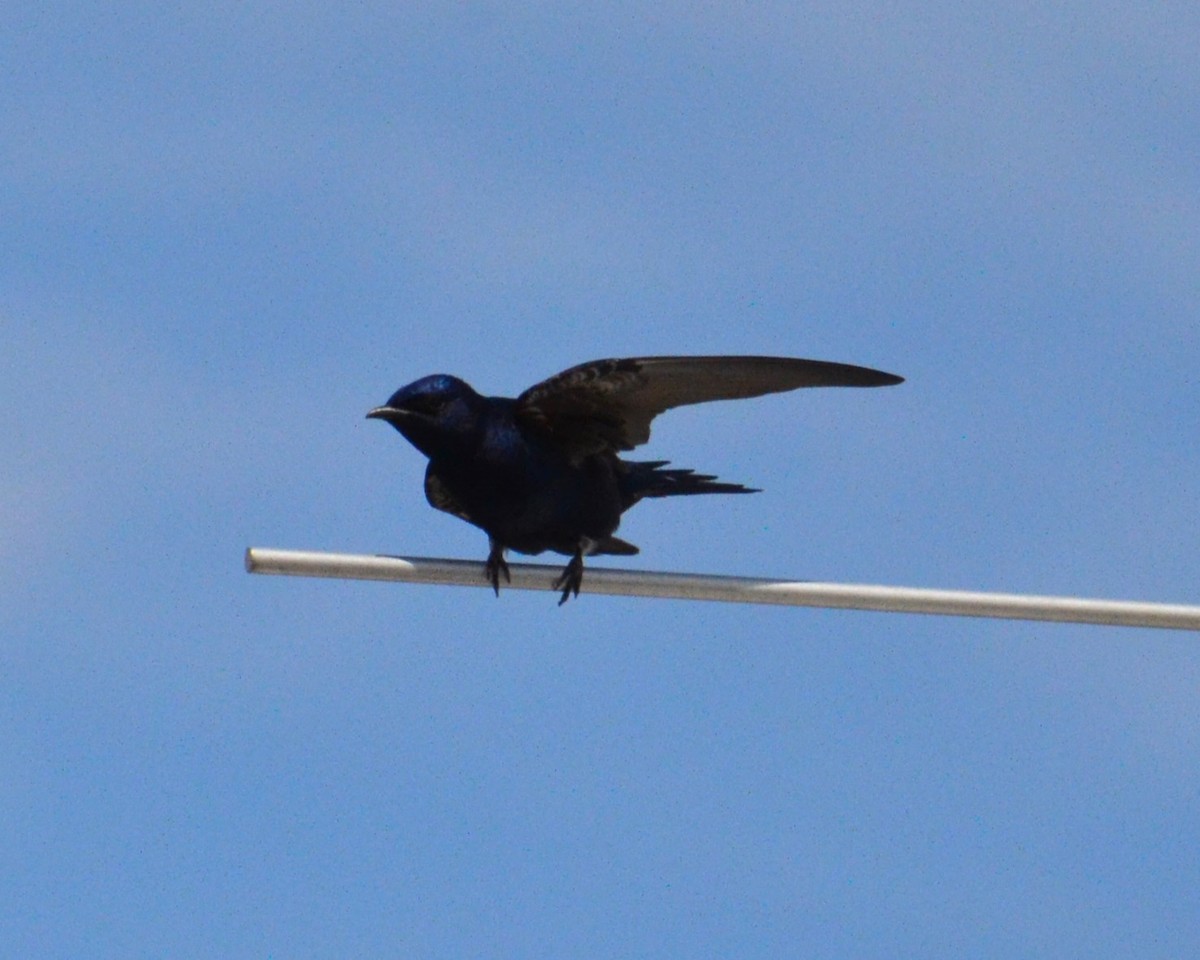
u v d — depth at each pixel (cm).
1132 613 1256
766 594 1288
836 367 1449
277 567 1266
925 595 1266
